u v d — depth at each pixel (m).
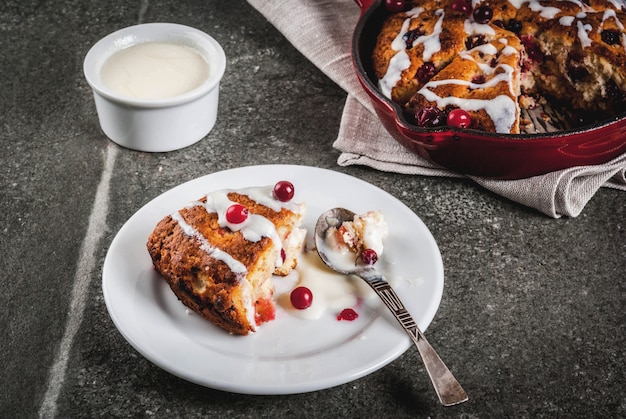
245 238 0.62
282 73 0.85
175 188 0.69
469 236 0.71
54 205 0.72
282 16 0.87
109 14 0.91
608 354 0.63
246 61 0.86
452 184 0.75
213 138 0.78
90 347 0.62
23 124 0.79
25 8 0.91
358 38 0.76
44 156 0.76
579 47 0.75
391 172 0.76
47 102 0.81
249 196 0.65
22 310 0.65
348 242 0.65
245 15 0.91
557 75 0.78
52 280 0.67
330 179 0.70
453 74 0.74
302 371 0.57
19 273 0.67
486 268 0.68
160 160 0.76
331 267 0.65
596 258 0.69
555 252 0.70
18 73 0.84
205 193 0.69
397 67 0.76
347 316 0.62
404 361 0.61
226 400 0.59
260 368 0.58
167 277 0.62
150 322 0.60
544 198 0.71
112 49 0.77
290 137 0.79
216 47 0.77
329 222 0.67
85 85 0.83
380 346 0.59
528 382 0.61
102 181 0.74
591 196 0.72
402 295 0.62
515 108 0.71
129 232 0.65
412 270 0.64
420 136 0.69
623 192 0.75
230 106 0.81
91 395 0.59
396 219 0.67
